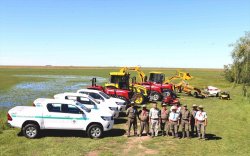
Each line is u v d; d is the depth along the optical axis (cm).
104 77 8975
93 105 1867
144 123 1584
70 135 1583
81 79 7794
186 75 3666
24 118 1479
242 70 4000
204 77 8569
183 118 1566
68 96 1869
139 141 1498
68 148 1338
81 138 1527
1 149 1304
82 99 1872
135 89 2845
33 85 5478
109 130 1697
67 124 1505
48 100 1548
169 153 1316
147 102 2988
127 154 1284
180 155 1293
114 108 2002
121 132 1694
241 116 2289
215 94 3766
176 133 1562
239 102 3209
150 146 1415
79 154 1259
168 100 2856
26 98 3478
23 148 1322
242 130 1825
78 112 1523
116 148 1368
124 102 2233
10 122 1484
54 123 1495
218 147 1432
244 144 1500
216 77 8644
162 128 1608
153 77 3422
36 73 11625
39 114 1488
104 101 2095
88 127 1528
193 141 1524
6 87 4866
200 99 3469
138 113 1591
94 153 1283
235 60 4091
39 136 1538
